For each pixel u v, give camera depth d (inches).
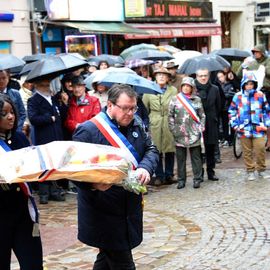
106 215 151.6
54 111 311.4
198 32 877.8
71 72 326.3
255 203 293.7
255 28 1054.4
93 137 152.3
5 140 154.5
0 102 150.7
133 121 158.4
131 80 295.0
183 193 328.5
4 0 610.2
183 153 340.5
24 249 151.9
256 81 347.3
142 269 205.3
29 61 414.0
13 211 151.1
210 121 350.0
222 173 379.6
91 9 700.7
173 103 338.3
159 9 815.7
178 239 240.2
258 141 348.8
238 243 229.9
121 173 135.2
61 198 320.8
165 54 484.4
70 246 237.5
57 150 132.7
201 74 352.8
